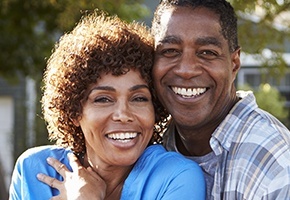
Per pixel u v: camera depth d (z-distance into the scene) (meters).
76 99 3.28
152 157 3.34
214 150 3.28
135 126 3.26
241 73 13.58
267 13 5.77
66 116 3.37
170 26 3.28
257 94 13.16
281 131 3.25
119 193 3.41
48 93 3.41
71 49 3.30
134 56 3.23
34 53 9.96
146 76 3.28
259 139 3.17
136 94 3.27
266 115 3.34
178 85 3.31
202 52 3.27
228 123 3.30
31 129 11.80
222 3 3.31
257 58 6.25
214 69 3.27
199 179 3.27
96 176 3.37
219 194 3.22
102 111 3.24
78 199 3.28
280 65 6.22
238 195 3.14
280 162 3.07
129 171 3.40
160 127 3.59
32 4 8.78
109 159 3.28
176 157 3.32
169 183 3.25
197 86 3.29
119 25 3.38
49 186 3.43
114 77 3.22
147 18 10.21
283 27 6.08
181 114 3.35
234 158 3.20
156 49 3.33
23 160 3.54
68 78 3.28
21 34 9.52
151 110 3.30
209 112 3.33
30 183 3.47
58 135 3.51
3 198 9.88
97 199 3.28
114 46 3.23
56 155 3.55
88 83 3.24
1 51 9.91
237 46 3.41
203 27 3.24
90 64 3.22
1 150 13.38
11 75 10.36
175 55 3.29
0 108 13.73
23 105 12.54
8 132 12.55
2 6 8.82
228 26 3.31
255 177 3.10
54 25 9.31
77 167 3.42
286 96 14.66
